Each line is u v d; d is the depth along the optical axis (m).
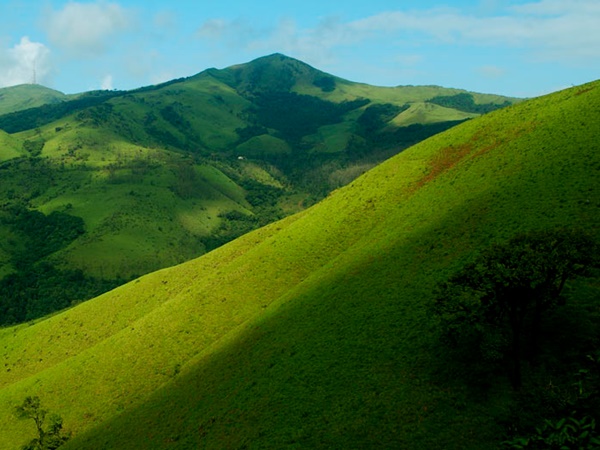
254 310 72.25
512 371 30.28
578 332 30.84
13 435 69.44
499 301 29.27
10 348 109.12
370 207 85.62
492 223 50.09
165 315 81.88
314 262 77.56
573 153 58.09
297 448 32.28
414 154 99.31
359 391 35.59
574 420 17.30
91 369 76.12
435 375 33.62
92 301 116.06
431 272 47.84
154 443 44.69
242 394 44.38
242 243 112.00
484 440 26.66
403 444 28.77
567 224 41.97
